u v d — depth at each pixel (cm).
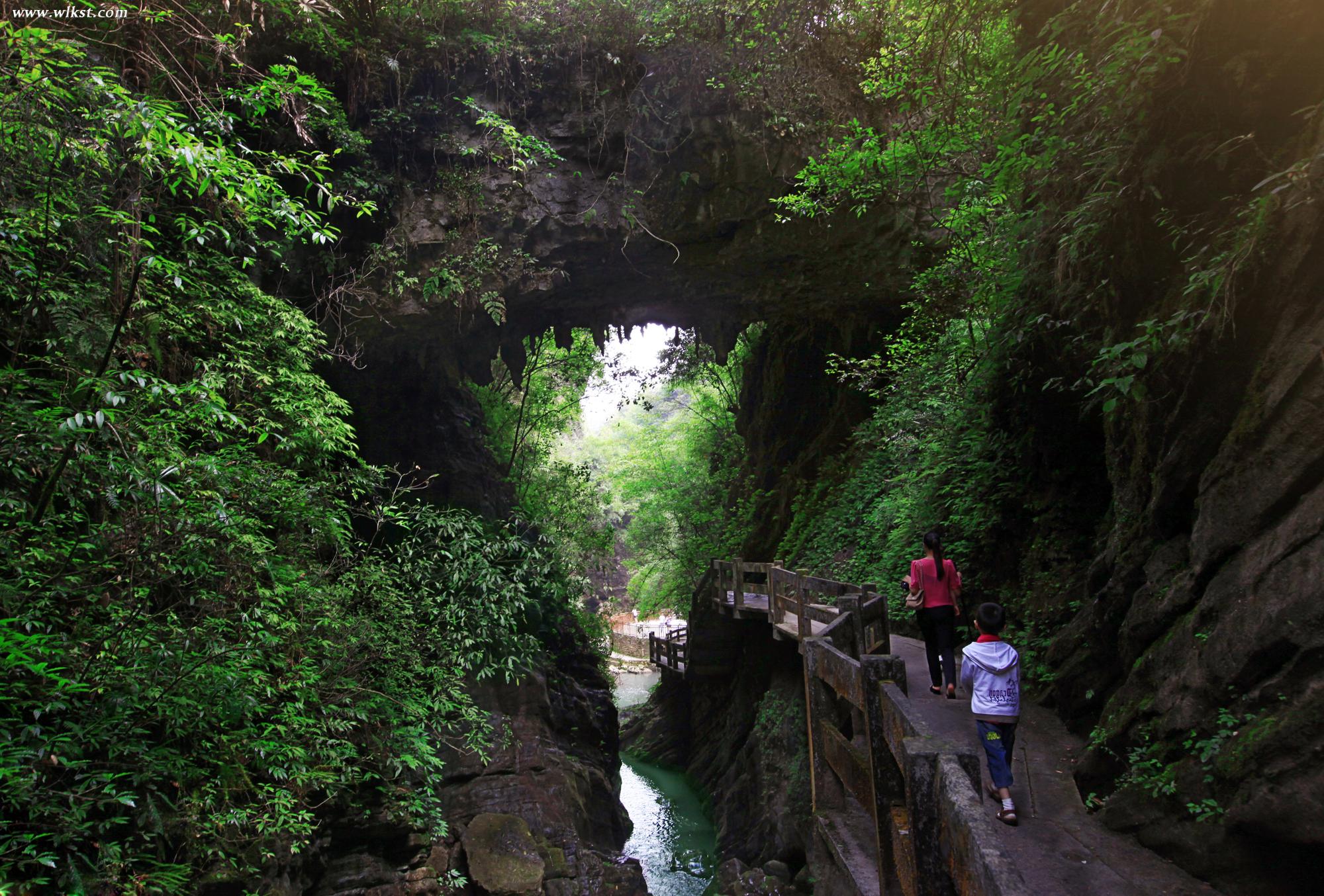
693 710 2270
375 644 894
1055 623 790
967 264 1073
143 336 723
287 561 827
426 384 1881
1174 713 445
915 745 308
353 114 1217
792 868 1204
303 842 779
